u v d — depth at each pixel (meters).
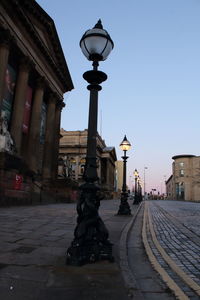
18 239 7.29
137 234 9.73
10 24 27.97
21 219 11.93
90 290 3.82
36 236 7.80
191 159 109.25
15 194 21.64
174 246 7.70
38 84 36.09
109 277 4.34
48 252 5.90
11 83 29.73
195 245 7.87
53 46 39.41
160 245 7.79
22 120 30.34
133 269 5.32
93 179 5.37
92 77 5.70
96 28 5.75
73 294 3.67
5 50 26.83
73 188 37.34
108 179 94.25
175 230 11.07
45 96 41.53
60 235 8.06
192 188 106.31
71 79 46.88
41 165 38.81
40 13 34.09
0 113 25.25
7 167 20.42
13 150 23.36
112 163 105.88
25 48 31.52
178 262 5.94
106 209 22.55
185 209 28.30
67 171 54.75
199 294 3.97
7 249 6.14
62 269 4.60
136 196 40.75
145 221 14.30
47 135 39.91
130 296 3.66
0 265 4.91
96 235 5.17
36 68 34.94
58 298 3.53
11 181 21.02
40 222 11.11
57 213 15.75
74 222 11.40
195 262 5.95
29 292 3.71
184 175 109.25
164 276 4.79
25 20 30.03
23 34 30.94
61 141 83.12
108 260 5.08
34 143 34.28
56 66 40.56
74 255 4.82
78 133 83.06
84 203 5.23
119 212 16.39
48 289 3.83
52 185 36.34
